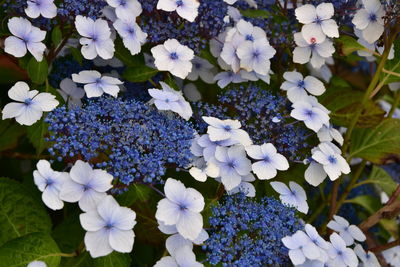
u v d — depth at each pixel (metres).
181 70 0.74
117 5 0.74
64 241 0.72
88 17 0.72
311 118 0.73
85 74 0.71
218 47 0.79
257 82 0.82
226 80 0.79
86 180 0.64
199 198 0.65
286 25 0.83
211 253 0.66
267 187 0.76
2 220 0.70
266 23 0.82
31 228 0.71
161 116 0.70
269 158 0.70
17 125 0.76
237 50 0.77
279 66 0.83
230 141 0.70
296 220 0.69
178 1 0.74
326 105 0.82
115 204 0.63
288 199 0.71
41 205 0.72
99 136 0.66
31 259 0.65
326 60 0.89
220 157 0.69
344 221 0.76
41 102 0.69
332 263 0.68
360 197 0.87
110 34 0.73
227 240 0.66
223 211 0.67
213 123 0.70
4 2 0.75
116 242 0.62
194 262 0.64
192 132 0.70
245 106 0.75
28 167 0.85
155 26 0.76
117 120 0.67
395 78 0.79
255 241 0.67
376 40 0.78
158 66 0.74
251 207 0.68
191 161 0.69
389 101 1.05
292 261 0.65
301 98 0.77
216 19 0.77
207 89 0.84
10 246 0.65
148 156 0.67
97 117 0.68
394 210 0.78
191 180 0.75
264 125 0.74
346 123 0.81
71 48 0.76
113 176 0.66
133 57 0.78
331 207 0.83
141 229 0.70
